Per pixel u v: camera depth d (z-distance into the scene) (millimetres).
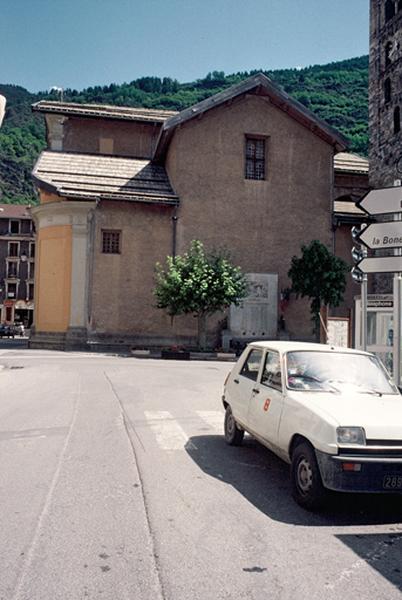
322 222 30578
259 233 29656
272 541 4438
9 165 128750
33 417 9633
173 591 3539
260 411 6574
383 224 7504
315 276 26250
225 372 18547
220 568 3900
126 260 28094
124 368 18891
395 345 8203
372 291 32000
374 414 5336
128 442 7797
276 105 30469
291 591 3596
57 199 29781
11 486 5695
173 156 29672
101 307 27609
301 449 5395
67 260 27625
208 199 29203
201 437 8344
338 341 19234
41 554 4059
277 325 29266
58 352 25547
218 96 29094
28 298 74562
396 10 34031
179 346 26109
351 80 124062
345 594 3580
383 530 4793
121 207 28266
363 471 4926
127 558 4023
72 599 3414
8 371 17406
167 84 139875
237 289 25719
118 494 5496
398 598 3549
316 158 30859
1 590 3510
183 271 25672
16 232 74938
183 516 4934
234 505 5297
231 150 29750
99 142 33844
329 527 4816
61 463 6609
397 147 33062
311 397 5844
